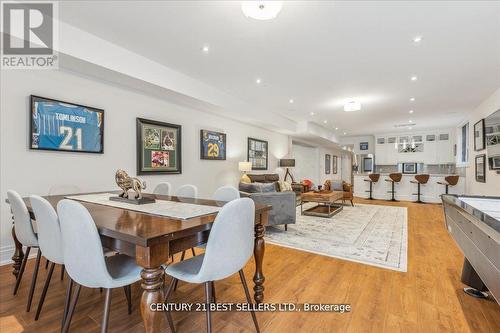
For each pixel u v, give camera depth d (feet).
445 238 12.39
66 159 10.11
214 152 17.56
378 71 12.23
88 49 8.98
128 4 7.36
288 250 10.47
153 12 7.73
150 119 13.30
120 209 5.89
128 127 12.28
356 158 36.14
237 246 4.63
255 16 6.91
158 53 10.48
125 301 6.47
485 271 4.52
